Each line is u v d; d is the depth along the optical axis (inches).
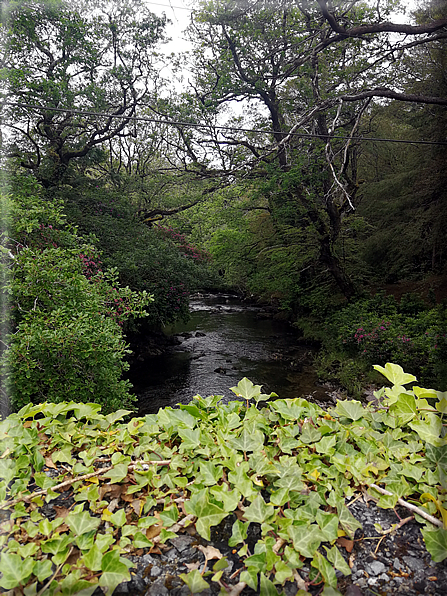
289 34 392.2
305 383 347.9
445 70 402.3
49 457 73.6
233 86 430.3
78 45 411.8
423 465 70.2
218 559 54.3
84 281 185.6
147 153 617.3
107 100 447.8
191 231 633.6
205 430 78.3
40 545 52.9
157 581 50.6
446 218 410.3
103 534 56.9
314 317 524.4
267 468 65.7
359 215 547.8
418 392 78.5
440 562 52.9
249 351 448.1
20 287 162.1
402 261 514.3
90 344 156.7
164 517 58.1
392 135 581.9
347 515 58.2
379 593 48.9
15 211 187.3
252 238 587.2
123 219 437.1
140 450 71.8
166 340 470.0
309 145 397.4
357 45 364.5
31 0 365.7
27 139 437.4
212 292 933.8
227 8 393.4
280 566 48.3
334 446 72.4
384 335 353.4
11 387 148.7
